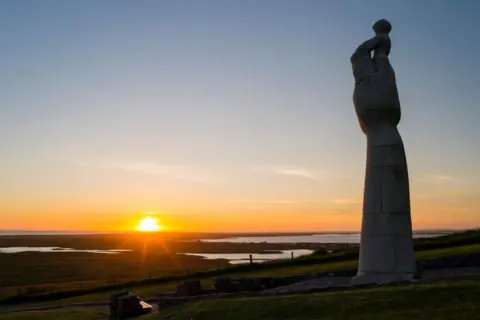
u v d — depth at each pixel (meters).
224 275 47.53
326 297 23.61
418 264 31.88
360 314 21.25
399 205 27.66
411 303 21.56
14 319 32.16
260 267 49.41
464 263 32.59
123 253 135.00
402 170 28.02
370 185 28.23
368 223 28.03
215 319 23.39
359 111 28.92
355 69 29.19
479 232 52.94
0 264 94.94
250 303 24.33
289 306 23.11
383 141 28.17
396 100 28.55
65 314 33.12
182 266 94.31
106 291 48.81
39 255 120.19
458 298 21.44
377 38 28.92
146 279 52.44
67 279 75.75
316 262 48.69
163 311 26.53
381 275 27.14
